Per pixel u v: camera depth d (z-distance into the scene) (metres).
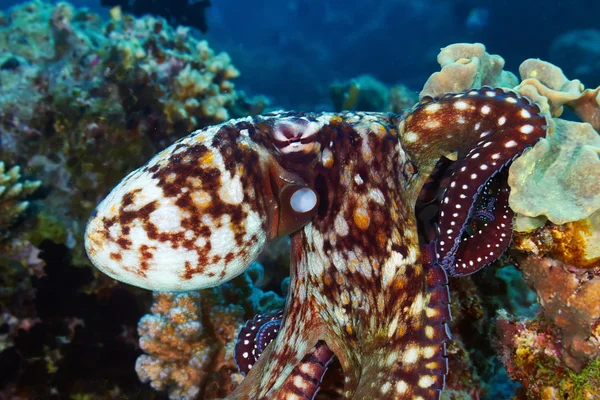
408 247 0.26
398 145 0.27
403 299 0.25
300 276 0.29
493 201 0.27
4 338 0.52
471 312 0.35
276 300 0.49
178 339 0.43
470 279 0.35
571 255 0.27
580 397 0.28
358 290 0.27
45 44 0.65
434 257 0.25
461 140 0.26
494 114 0.25
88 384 0.53
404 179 0.27
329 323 0.28
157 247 0.25
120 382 0.53
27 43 0.65
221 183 0.25
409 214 0.26
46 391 0.52
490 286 0.35
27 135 0.60
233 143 0.26
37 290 0.54
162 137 0.65
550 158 0.26
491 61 0.31
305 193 0.26
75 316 0.54
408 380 0.24
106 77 0.62
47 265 0.54
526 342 0.31
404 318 0.25
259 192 0.26
